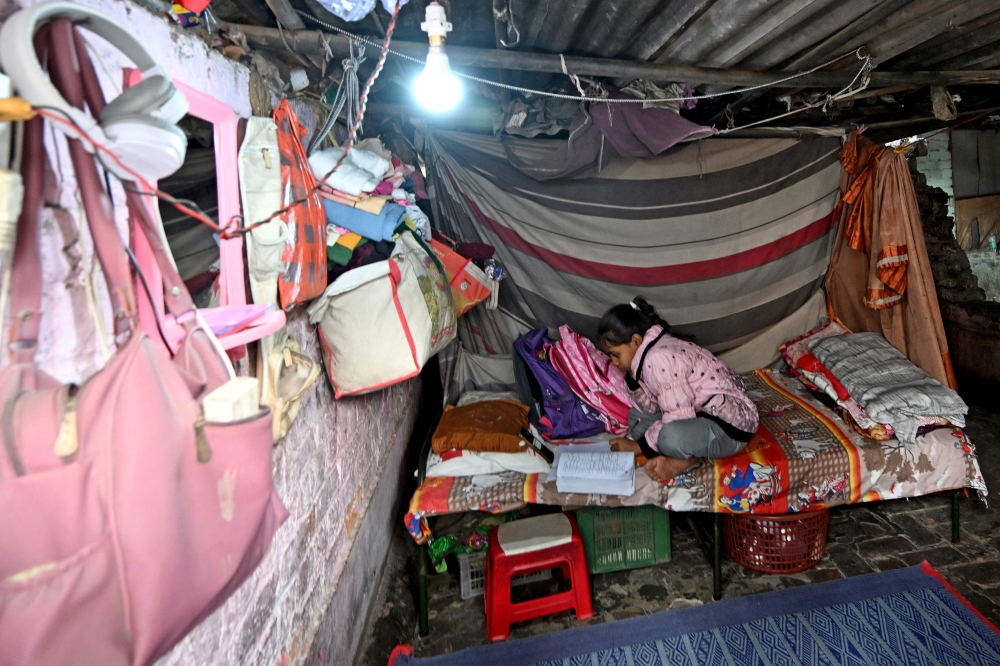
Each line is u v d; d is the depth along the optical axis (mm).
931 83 2492
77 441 567
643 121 2482
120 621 557
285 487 1433
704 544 2688
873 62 2242
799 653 2020
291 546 1470
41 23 636
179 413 636
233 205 1248
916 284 2910
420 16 1751
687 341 2656
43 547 538
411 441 3383
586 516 2504
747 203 3125
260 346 1281
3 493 532
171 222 1114
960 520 2771
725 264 3193
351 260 1672
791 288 3314
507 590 2234
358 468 2162
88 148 643
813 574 2455
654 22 1807
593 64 2012
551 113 2676
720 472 2361
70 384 626
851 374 2785
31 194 601
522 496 2342
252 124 1303
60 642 533
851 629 2111
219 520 656
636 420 2666
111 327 861
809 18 1849
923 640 2037
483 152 3006
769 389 3160
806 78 2305
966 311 4410
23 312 593
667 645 2105
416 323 1728
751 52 2076
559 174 2859
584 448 2578
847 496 2410
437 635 2289
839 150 3150
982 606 2213
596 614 2322
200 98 1128
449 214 3127
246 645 1208
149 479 580
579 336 3037
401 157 2914
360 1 1280
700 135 2479
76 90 641
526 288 3211
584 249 3133
